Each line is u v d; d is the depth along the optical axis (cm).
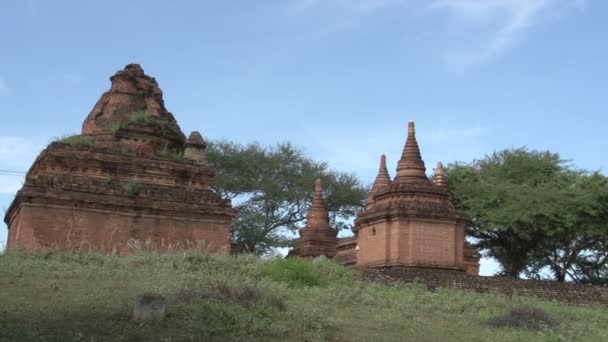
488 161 5253
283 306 1852
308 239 4916
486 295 2753
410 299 2397
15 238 2912
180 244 2991
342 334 1672
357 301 2259
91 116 3450
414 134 3638
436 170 4169
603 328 2261
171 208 2998
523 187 4691
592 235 4631
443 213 3391
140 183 3055
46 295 1819
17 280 2002
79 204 2864
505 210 4550
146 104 3516
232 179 5988
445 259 3350
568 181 4947
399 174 3588
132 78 3525
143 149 3300
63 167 2959
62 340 1393
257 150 6197
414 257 3316
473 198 4659
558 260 5191
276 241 5953
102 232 2881
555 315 2388
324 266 2778
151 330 1509
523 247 5006
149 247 2892
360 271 2905
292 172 6244
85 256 2514
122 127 3306
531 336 1866
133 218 2944
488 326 2041
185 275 2252
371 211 3509
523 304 2555
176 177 3134
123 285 2027
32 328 1459
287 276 2498
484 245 5078
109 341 1416
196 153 3266
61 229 2819
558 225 4550
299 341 1557
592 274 5222
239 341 1488
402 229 3359
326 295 2247
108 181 2964
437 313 2242
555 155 5166
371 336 1677
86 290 1917
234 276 2386
